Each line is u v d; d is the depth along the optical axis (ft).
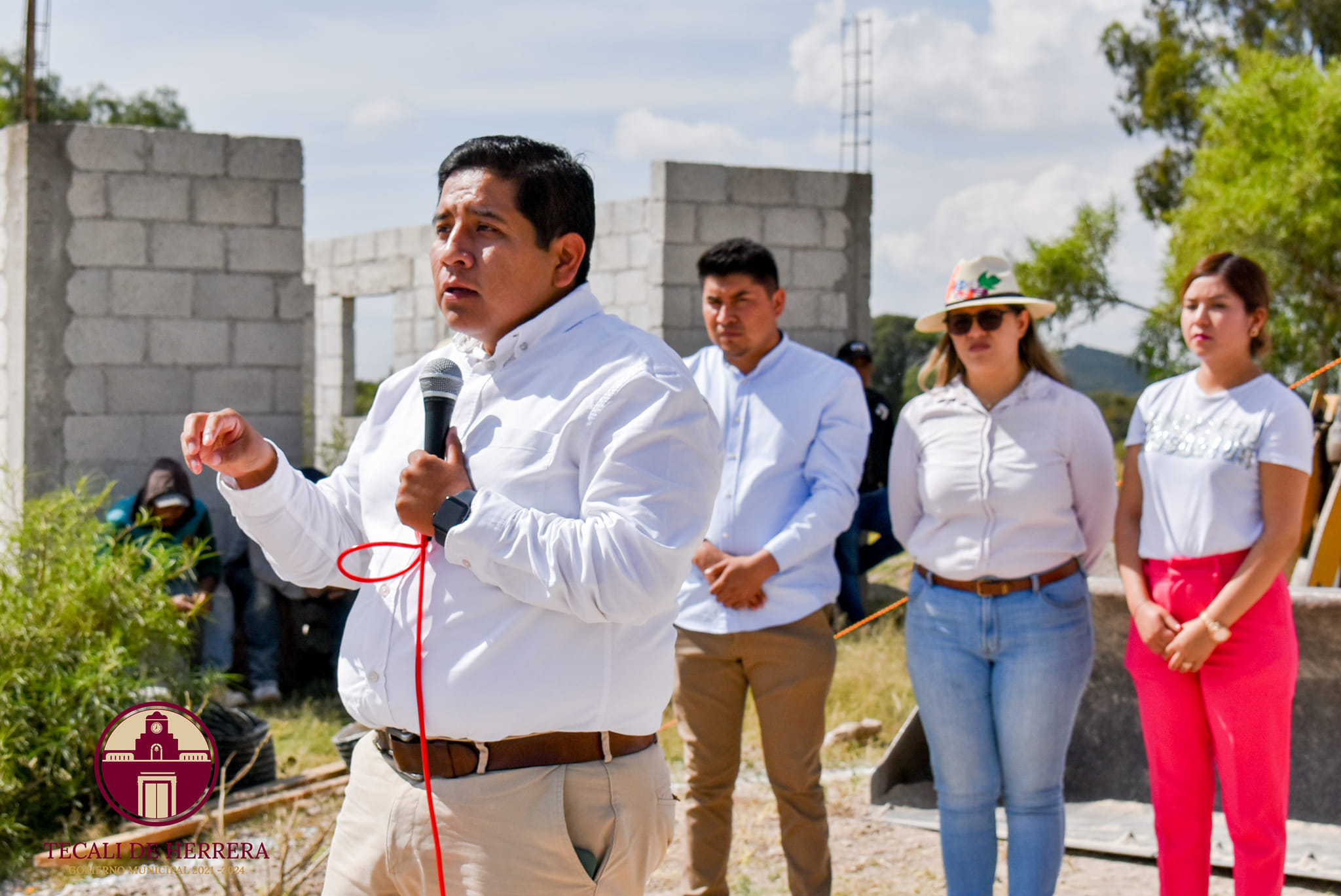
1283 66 61.72
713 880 12.01
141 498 22.70
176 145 26.71
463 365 7.21
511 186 6.82
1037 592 11.03
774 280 12.40
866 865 14.47
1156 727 11.14
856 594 28.27
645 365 6.71
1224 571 10.75
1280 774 10.77
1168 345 61.77
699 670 11.94
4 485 25.79
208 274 27.12
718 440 6.98
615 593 6.28
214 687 18.25
